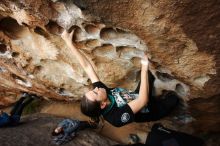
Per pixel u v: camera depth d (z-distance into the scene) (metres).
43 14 3.18
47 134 4.47
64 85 4.52
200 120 3.95
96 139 4.43
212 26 2.67
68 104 5.27
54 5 3.03
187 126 4.21
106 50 3.50
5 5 3.30
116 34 3.16
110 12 2.83
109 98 3.02
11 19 3.67
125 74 3.80
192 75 3.16
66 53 3.83
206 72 3.08
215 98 3.37
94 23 3.06
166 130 3.40
